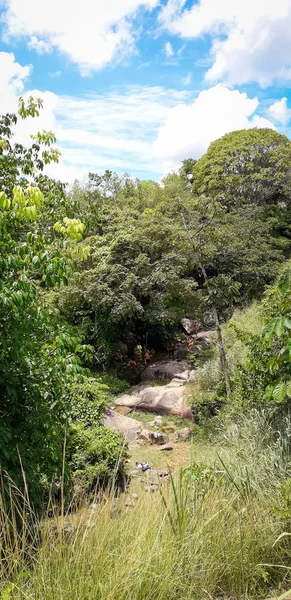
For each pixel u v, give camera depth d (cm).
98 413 696
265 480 304
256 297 1162
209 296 730
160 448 659
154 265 1105
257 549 223
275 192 2100
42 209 437
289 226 1742
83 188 1669
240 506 258
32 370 344
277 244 1459
